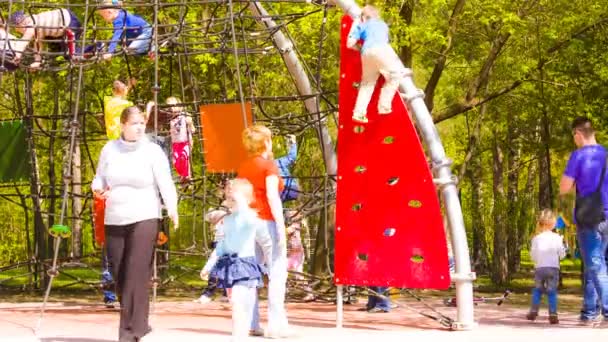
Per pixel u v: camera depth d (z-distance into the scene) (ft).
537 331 30.81
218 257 24.82
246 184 24.81
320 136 40.29
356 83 31.78
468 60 70.69
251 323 28.81
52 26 37.70
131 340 24.84
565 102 71.05
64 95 64.49
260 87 62.75
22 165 45.47
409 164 31.35
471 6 59.26
